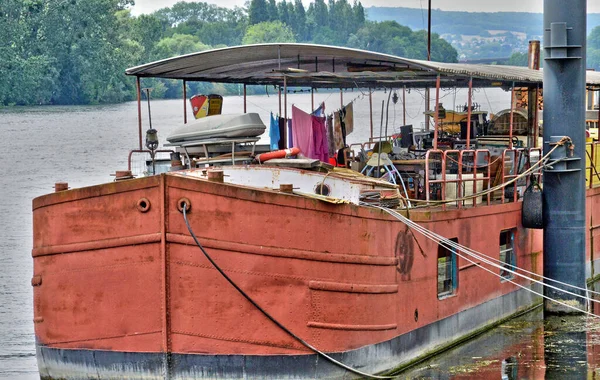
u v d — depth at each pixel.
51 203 15.52
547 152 21.77
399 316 17.23
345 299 15.88
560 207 21.83
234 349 15.12
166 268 14.85
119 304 15.20
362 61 21.00
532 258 22.95
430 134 26.34
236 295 15.02
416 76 20.84
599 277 26.67
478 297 20.39
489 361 18.77
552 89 21.55
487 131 26.64
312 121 21.14
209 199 14.79
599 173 26.69
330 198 15.58
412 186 21.36
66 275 15.55
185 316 14.97
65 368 15.84
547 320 21.97
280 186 15.45
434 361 18.56
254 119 18.45
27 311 25.42
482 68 21.72
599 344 20.11
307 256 15.36
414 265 17.69
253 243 14.99
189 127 18.56
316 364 15.62
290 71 20.00
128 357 15.27
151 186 14.80
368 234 16.23
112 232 15.10
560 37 21.22
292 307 15.34
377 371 16.69
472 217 19.92
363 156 22.08
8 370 20.56
